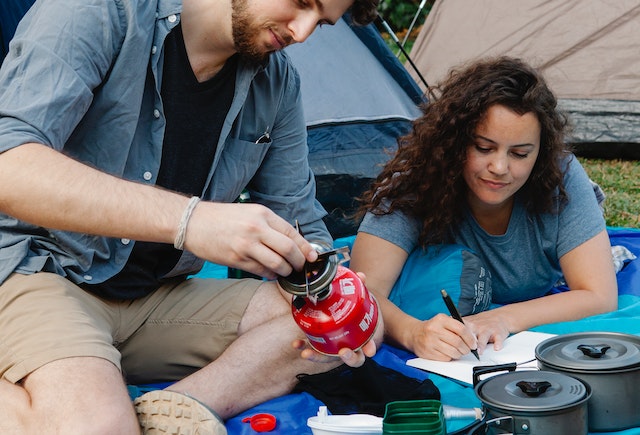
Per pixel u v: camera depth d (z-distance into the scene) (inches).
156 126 87.5
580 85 237.8
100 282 87.3
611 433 79.7
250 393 87.7
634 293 118.4
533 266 113.0
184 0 87.3
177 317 93.1
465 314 107.1
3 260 82.0
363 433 77.4
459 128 103.2
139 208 72.9
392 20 391.2
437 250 112.6
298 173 102.5
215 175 93.9
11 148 73.9
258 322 93.0
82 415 68.5
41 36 79.9
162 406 73.9
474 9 255.8
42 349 73.0
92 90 84.0
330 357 84.7
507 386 77.6
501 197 104.0
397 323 102.7
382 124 159.0
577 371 79.4
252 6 83.4
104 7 82.4
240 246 71.2
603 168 224.8
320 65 162.2
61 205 72.9
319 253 74.6
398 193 111.1
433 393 88.1
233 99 91.6
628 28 238.1
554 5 246.4
